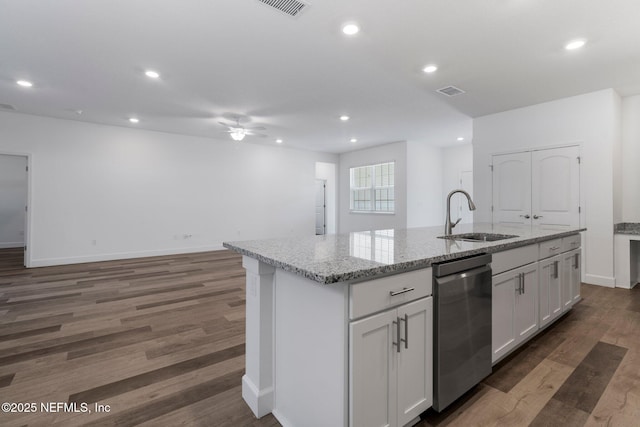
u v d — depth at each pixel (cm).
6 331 258
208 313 301
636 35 259
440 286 147
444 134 638
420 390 142
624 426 146
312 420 132
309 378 134
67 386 181
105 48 280
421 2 217
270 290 160
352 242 196
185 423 151
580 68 323
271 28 249
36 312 302
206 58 300
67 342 238
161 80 353
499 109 463
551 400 165
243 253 166
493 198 485
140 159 595
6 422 150
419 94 399
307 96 408
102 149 558
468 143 736
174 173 632
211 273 469
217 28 249
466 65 316
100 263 538
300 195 816
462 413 155
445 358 150
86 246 548
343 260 134
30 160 499
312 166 840
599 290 370
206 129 594
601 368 197
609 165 381
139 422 151
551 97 411
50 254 518
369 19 237
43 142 508
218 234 688
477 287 167
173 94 400
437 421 149
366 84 366
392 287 129
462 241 204
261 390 157
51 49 282
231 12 228
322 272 110
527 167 449
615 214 391
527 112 448
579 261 305
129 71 329
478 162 502
